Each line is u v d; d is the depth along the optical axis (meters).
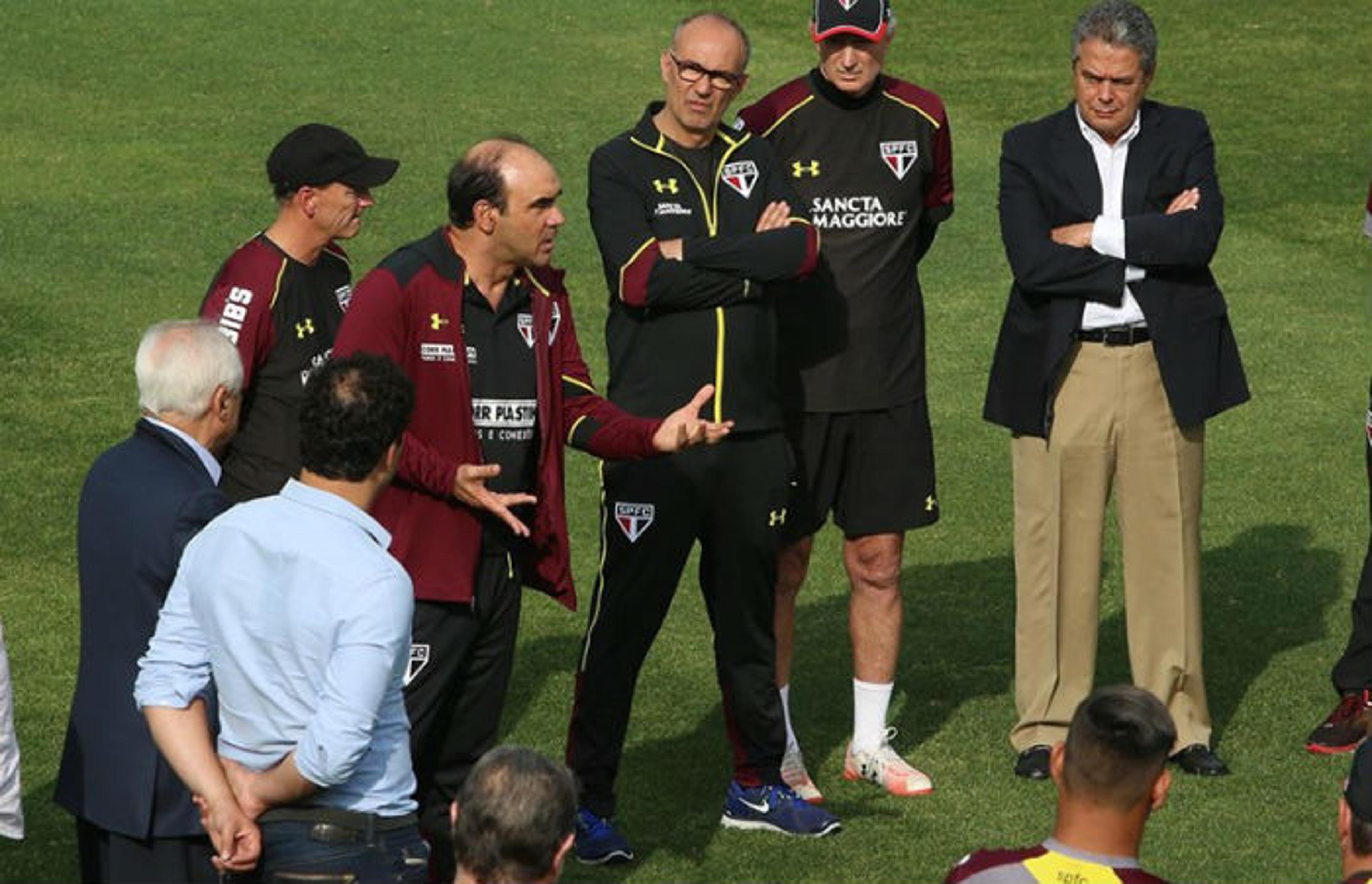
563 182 55.09
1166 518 26.83
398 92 62.47
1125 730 15.22
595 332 45.00
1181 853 24.50
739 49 24.02
